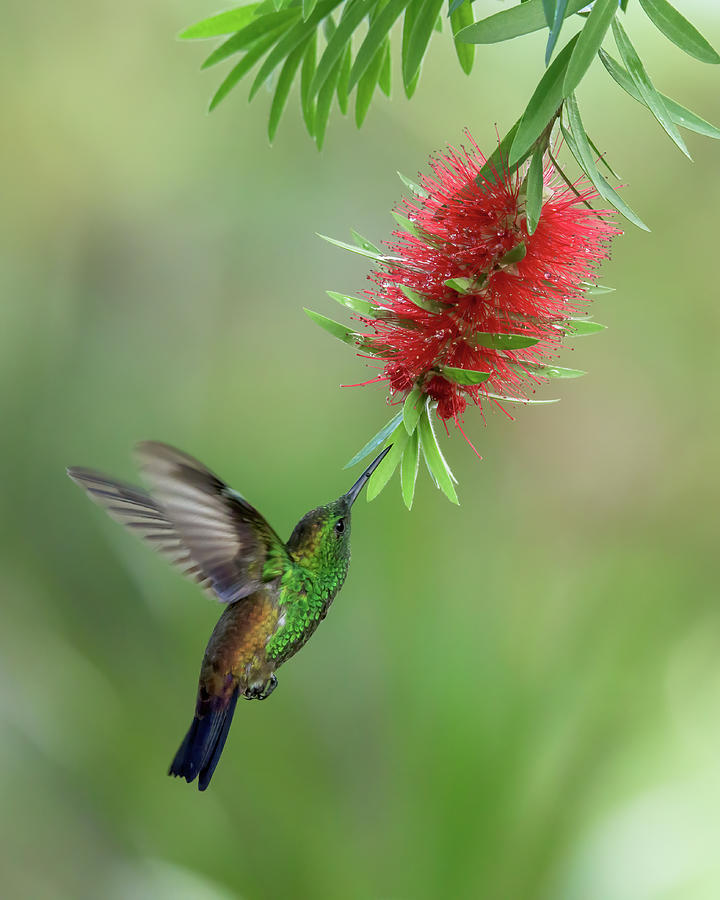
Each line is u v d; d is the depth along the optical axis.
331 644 9.20
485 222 3.48
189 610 10.38
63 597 10.88
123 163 11.73
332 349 11.45
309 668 9.16
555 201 3.55
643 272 11.32
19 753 10.29
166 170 11.75
